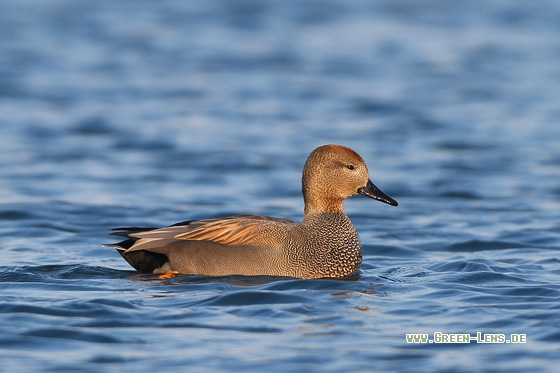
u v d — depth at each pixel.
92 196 17.95
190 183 19.45
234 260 11.09
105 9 46.50
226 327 9.05
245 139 24.22
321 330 8.98
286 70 34.53
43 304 9.71
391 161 21.80
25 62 34.91
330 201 11.72
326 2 48.16
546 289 10.55
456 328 9.02
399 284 11.05
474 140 24.20
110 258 12.96
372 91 31.06
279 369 7.90
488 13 45.25
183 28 42.22
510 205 17.61
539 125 26.03
